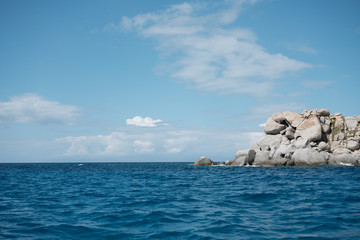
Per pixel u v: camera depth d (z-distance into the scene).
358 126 51.38
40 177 33.28
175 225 9.02
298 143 50.03
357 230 8.10
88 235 8.05
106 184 23.14
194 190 18.06
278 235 7.79
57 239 7.70
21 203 13.60
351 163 46.78
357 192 15.46
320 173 30.98
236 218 9.85
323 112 56.09
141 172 43.06
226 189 18.28
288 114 56.00
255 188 18.33
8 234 8.16
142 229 8.59
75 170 54.75
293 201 13.01
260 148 55.59
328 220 9.28
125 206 12.40
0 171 50.25
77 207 12.37
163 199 14.23
